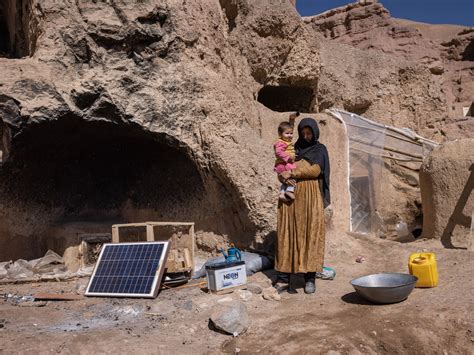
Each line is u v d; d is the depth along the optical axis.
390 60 15.09
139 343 4.16
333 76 13.46
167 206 7.48
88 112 6.44
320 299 5.23
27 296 5.69
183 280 5.90
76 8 6.51
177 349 4.11
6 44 9.12
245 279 5.52
